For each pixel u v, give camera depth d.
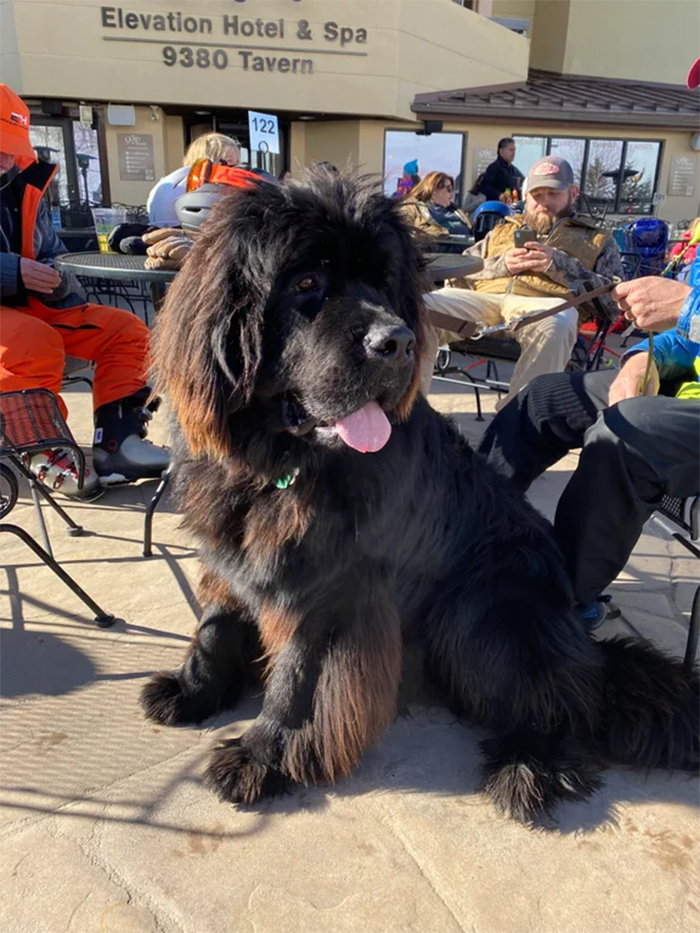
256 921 1.03
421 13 7.29
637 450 1.36
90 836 1.16
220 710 1.46
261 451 1.19
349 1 6.93
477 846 1.17
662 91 9.55
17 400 1.79
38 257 2.35
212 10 6.70
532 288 2.74
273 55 6.93
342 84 7.18
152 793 1.25
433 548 1.43
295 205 1.10
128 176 7.27
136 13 6.55
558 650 1.38
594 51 9.69
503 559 1.44
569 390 1.75
